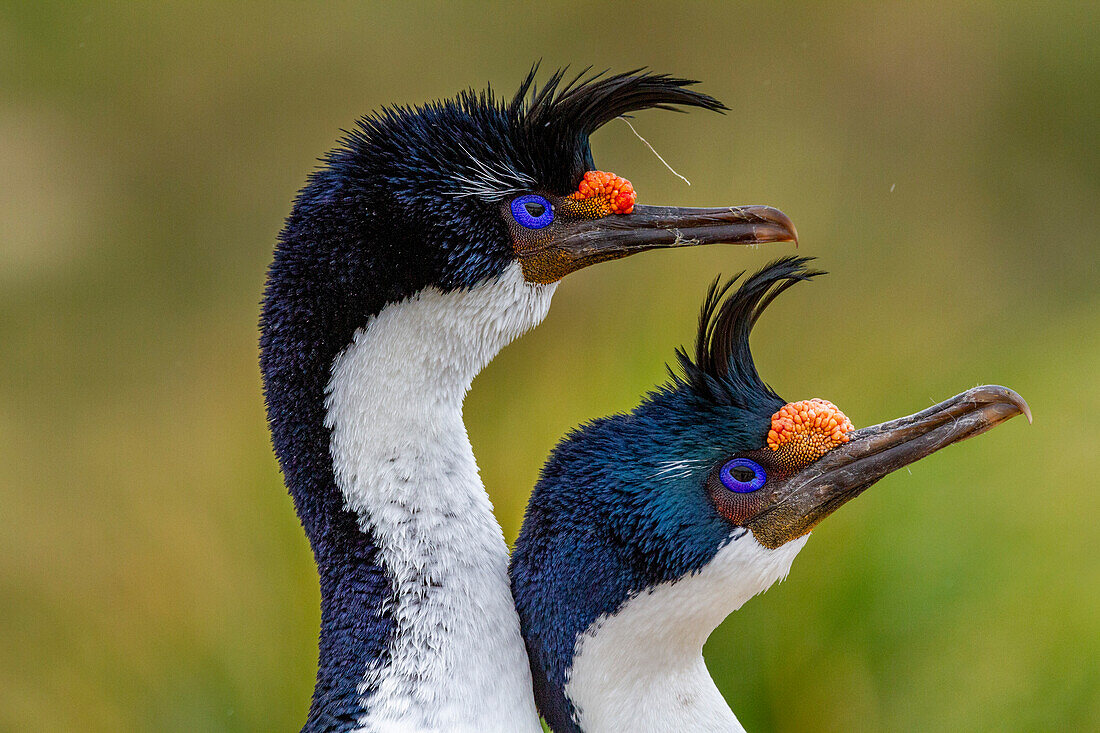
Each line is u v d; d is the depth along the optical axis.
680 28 18.44
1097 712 9.03
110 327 16.16
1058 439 11.27
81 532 11.54
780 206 16.25
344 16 18.33
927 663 8.88
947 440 5.41
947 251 16.89
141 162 17.69
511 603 5.54
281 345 5.51
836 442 5.40
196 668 8.94
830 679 8.73
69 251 16.92
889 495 9.36
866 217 17.02
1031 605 9.41
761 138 17.48
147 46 18.36
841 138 18.08
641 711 5.36
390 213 5.36
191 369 15.50
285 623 8.92
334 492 5.51
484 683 5.34
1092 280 16.78
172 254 16.95
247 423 10.16
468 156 5.48
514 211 5.64
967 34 18.92
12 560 11.20
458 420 5.70
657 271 11.45
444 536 5.46
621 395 9.59
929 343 13.85
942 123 18.56
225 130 17.83
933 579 9.15
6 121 17.80
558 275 5.74
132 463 13.13
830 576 8.94
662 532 5.27
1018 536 9.71
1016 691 9.00
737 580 5.37
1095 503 10.26
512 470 9.31
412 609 5.37
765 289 5.57
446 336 5.53
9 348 15.60
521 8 18.44
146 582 9.50
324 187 5.48
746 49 18.58
